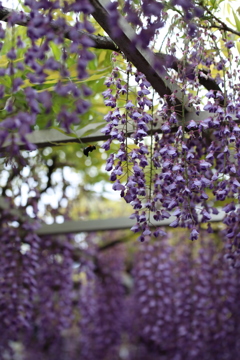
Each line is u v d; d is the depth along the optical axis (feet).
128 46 5.23
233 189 5.81
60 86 3.38
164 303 12.96
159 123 6.81
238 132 5.86
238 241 6.82
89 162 11.76
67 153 11.47
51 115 7.66
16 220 9.78
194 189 5.94
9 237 9.73
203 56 5.96
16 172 5.36
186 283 12.55
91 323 15.81
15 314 9.91
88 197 12.90
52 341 14.35
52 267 11.85
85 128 7.57
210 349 12.83
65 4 3.47
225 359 12.79
